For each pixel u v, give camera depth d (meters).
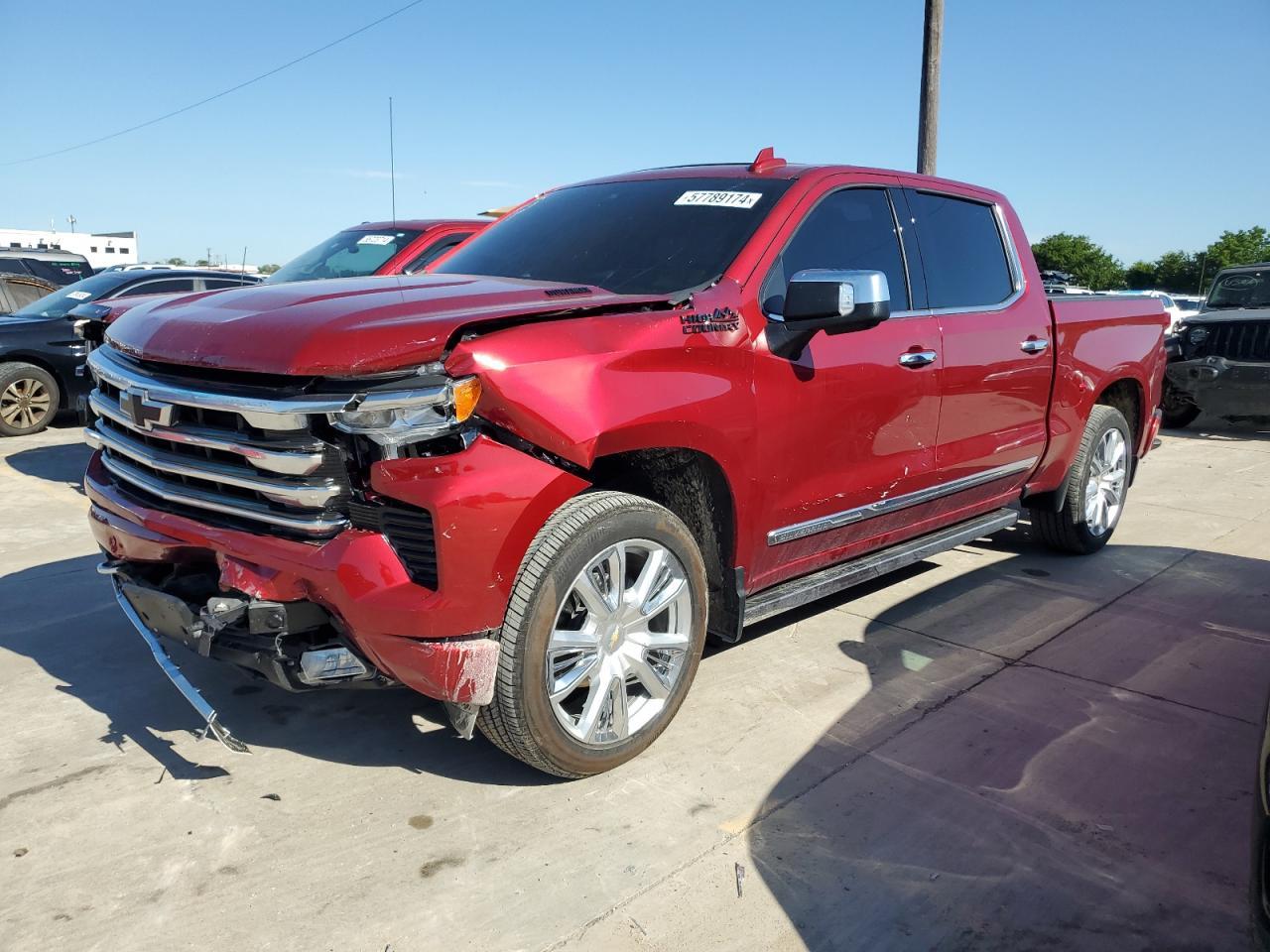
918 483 4.10
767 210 3.58
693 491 3.30
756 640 4.20
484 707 2.75
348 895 2.45
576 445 2.67
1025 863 2.63
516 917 2.38
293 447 2.56
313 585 2.61
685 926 2.35
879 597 4.82
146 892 2.46
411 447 2.55
